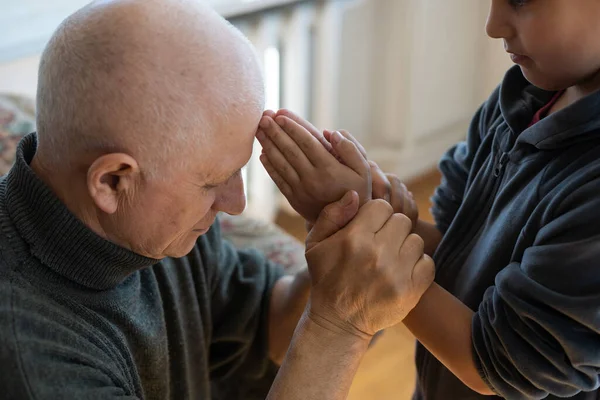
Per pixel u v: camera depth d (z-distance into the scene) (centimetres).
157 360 89
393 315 76
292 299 103
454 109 271
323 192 78
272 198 218
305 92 212
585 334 67
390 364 183
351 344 77
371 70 246
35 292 73
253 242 131
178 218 73
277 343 106
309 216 82
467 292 79
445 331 76
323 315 77
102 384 74
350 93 244
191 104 66
